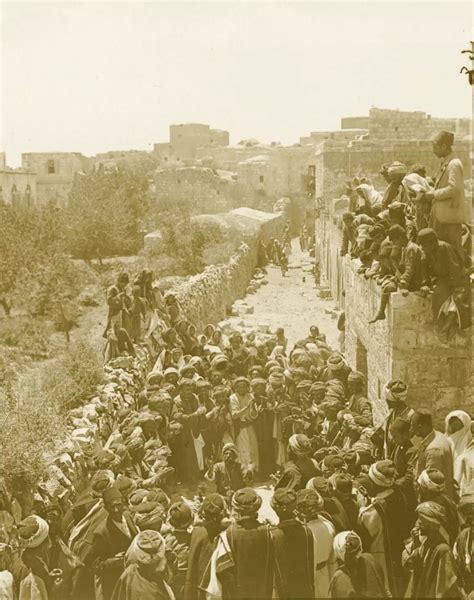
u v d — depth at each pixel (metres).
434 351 10.53
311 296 28.95
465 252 10.56
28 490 8.05
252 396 11.80
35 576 6.62
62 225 40.53
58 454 9.03
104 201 45.97
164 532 7.29
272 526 6.80
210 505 6.84
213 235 35.41
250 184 59.75
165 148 72.38
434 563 6.51
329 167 37.88
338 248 24.98
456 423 8.62
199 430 11.45
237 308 25.58
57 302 27.75
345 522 7.19
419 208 10.49
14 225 36.00
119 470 9.14
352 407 10.71
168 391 11.73
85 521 7.29
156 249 36.38
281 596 6.50
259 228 38.91
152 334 15.73
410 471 7.89
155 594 6.41
